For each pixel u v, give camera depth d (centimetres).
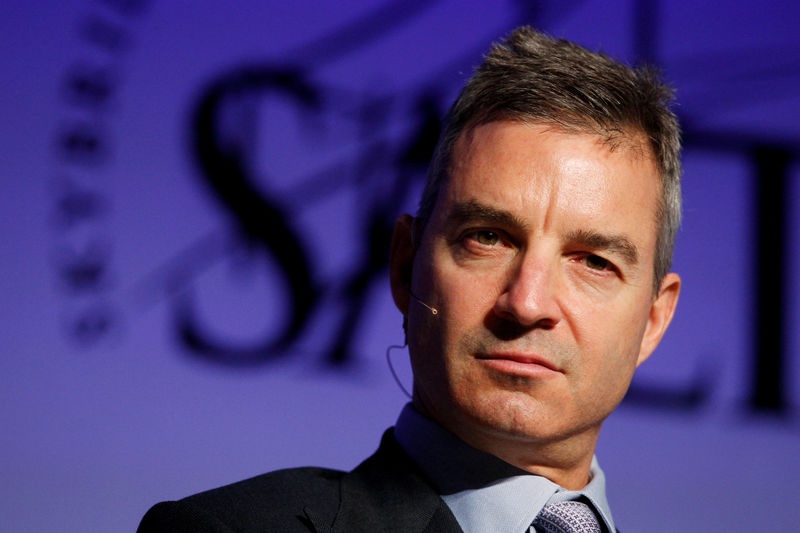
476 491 288
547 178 277
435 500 286
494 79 296
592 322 278
